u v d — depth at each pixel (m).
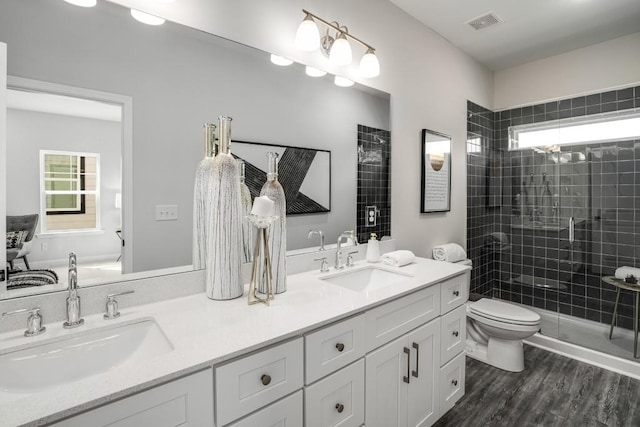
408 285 1.48
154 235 1.24
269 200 1.21
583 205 2.80
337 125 1.90
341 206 1.94
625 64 2.62
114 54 1.15
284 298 1.28
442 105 2.67
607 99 2.68
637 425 1.71
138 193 1.21
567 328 2.78
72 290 1.00
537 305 3.10
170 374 0.75
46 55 1.03
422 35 2.46
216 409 0.83
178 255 1.29
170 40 1.27
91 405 0.65
